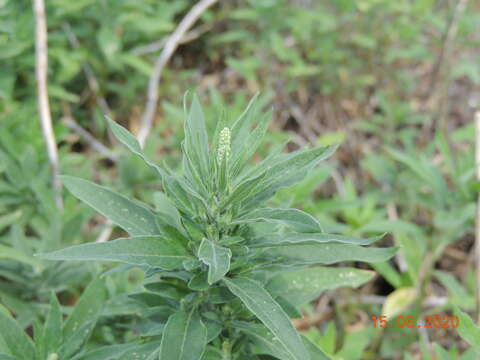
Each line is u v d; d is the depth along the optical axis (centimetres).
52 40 64
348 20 80
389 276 53
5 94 54
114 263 40
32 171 48
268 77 79
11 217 43
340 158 79
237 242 26
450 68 82
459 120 84
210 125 57
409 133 73
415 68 88
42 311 41
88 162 53
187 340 25
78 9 63
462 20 75
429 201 56
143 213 27
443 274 52
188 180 26
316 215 50
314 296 32
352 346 44
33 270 41
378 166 64
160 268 27
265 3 74
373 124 78
